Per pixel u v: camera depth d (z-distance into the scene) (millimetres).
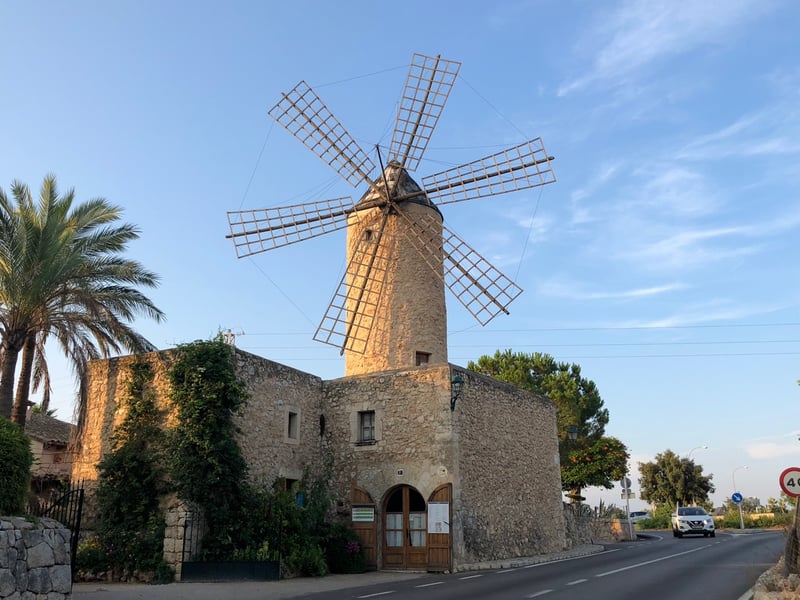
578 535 27891
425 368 19594
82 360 18453
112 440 17141
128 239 19000
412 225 23531
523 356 41031
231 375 16719
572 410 37719
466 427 19516
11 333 17266
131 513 16047
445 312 23656
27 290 17047
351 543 18234
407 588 13188
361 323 23125
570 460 35688
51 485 22375
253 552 15508
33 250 17141
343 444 20281
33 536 9648
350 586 13820
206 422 16109
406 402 19641
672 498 58656
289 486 19156
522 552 21234
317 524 18062
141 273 18938
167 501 16109
